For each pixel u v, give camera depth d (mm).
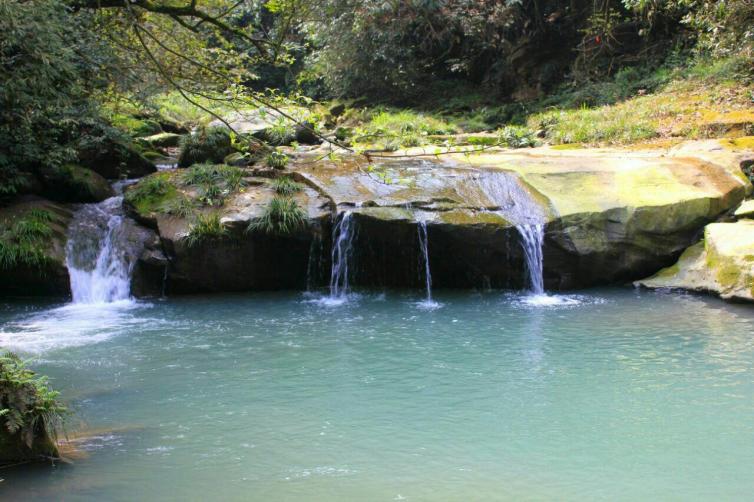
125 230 10508
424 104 23859
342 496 4184
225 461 4684
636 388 6051
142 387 6219
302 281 10523
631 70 19672
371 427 5285
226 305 9523
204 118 19531
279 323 8461
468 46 23906
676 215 10219
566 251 9992
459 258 10102
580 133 15062
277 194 10680
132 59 8828
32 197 11125
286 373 6586
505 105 21594
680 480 4402
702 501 4141
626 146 13781
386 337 7785
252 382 6336
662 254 10281
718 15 15148
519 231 9859
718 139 12836
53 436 4785
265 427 5297
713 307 8828
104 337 7879
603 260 10117
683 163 11234
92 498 4121
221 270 10242
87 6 9195
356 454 4805
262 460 4703
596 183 10930
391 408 5676
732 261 9172
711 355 6895
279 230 10062
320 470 4543
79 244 10320
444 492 4238
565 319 8430
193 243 9992
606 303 9234
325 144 15547
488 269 10164
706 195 10344
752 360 6711
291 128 5598
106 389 6168
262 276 10406
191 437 5098
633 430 5180
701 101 15703
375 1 20719
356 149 5203
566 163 11742
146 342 7660
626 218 10195
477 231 9852
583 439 5031
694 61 18344
